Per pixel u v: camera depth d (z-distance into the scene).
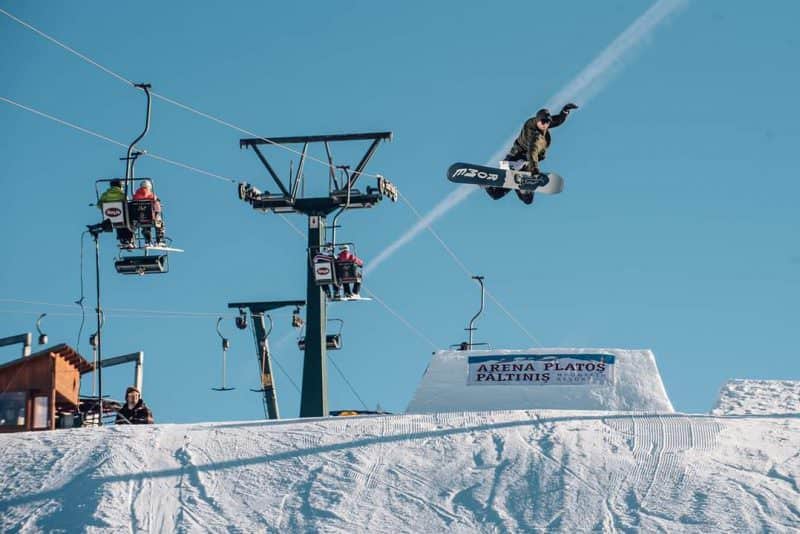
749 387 35.50
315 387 54.09
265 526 25.48
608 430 29.78
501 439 29.25
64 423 37.03
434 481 27.17
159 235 42.34
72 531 25.47
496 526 25.06
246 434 30.50
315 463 28.33
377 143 54.66
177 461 28.73
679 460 27.70
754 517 24.81
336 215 54.97
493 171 38.47
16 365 36.78
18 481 28.00
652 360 37.44
